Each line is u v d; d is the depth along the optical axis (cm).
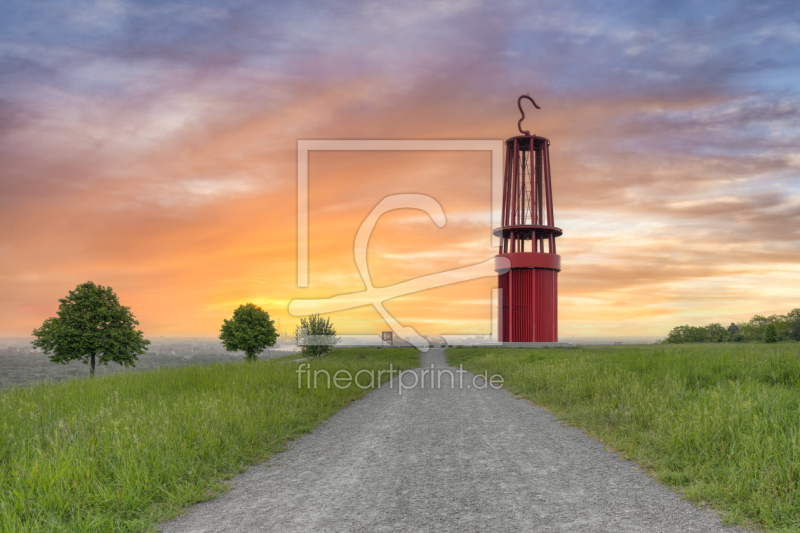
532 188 5316
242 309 4506
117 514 483
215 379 1341
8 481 527
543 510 473
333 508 491
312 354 3375
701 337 7988
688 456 612
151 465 600
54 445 611
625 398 982
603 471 615
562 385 1348
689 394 920
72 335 2672
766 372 1044
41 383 1278
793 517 435
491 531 420
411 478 594
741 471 523
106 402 984
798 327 7206
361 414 1133
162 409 868
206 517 478
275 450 770
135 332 2877
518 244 5584
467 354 4312
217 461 671
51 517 456
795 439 560
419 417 1067
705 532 414
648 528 424
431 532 420
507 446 765
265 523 455
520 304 5212
